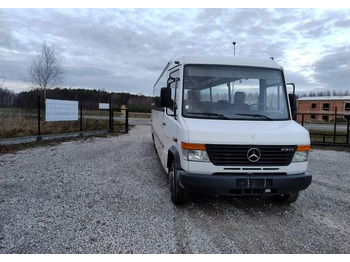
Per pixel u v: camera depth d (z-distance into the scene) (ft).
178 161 13.30
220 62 14.97
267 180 12.22
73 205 14.10
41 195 15.43
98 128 53.06
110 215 13.00
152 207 14.26
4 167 21.52
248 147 12.27
